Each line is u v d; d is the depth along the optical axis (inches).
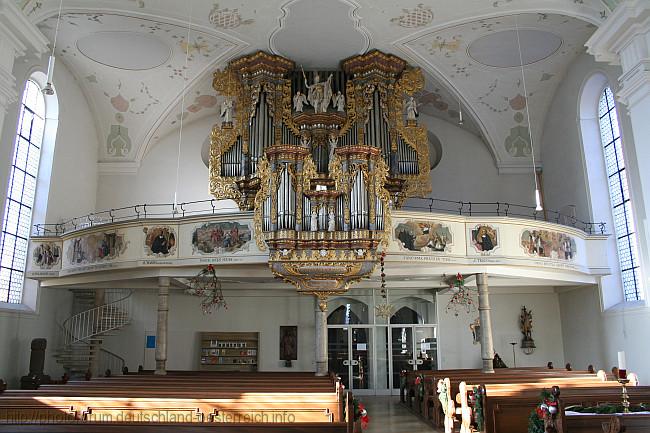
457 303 775.7
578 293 767.1
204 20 673.6
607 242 704.4
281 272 554.3
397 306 840.3
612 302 695.1
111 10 616.4
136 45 713.0
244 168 726.5
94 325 760.3
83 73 770.2
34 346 642.8
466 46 729.6
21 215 693.9
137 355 799.7
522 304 830.5
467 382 512.1
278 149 565.0
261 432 267.1
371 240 546.9
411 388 661.9
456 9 654.5
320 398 350.3
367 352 823.7
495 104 819.4
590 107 740.7
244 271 604.7
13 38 457.4
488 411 397.7
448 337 824.9
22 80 665.6
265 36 723.4
